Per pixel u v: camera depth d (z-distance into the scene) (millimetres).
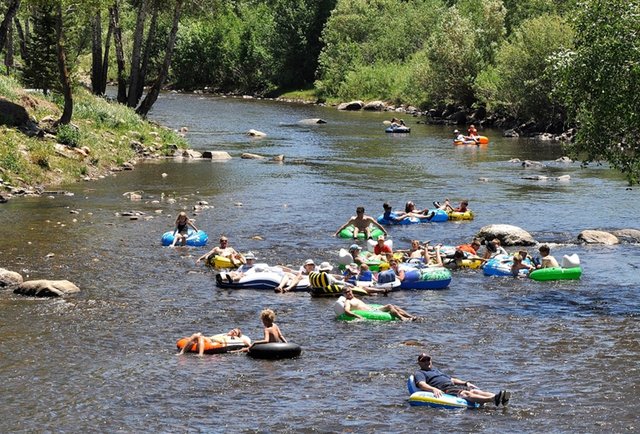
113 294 36812
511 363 29125
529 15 151375
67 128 69750
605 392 26547
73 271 40156
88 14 82562
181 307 35344
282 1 184750
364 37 178625
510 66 117875
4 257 42125
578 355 29953
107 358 29359
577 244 47906
